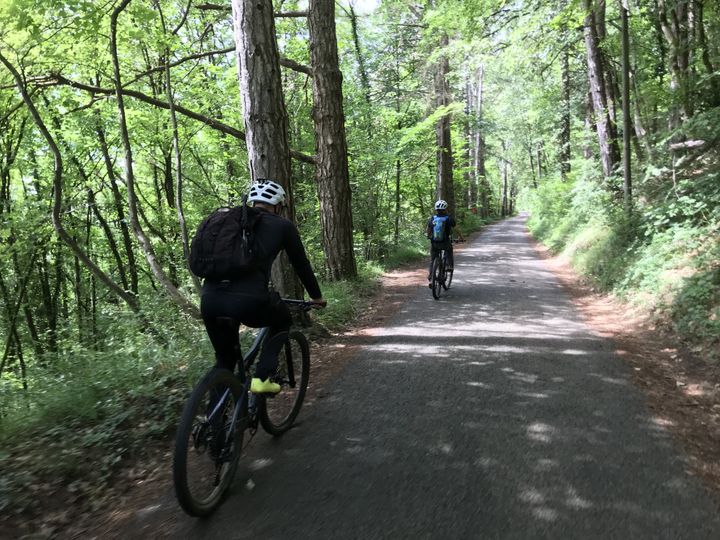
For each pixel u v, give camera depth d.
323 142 10.67
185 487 2.69
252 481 3.24
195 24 13.38
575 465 3.32
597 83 14.54
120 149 13.15
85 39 7.73
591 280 10.85
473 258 16.80
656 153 11.85
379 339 6.80
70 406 4.27
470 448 3.60
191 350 5.61
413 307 8.99
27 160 12.16
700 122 9.01
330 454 3.57
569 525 2.68
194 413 2.79
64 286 15.69
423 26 19.34
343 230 10.90
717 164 9.92
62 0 6.62
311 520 2.79
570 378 5.04
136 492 3.26
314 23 10.31
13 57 7.55
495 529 2.66
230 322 2.97
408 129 17.25
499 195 66.31
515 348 6.14
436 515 2.80
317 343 6.74
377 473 3.29
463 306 8.91
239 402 3.25
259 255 2.98
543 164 49.00
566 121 25.22
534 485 3.08
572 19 13.54
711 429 3.87
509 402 4.45
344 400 4.62
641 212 10.93
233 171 15.65
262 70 6.04
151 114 11.44
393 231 18.53
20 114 10.34
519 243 23.28
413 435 3.84
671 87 11.62
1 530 2.87
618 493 2.98
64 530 2.89
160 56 10.48
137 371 4.89
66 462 3.46
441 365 5.55
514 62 15.45
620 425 3.94
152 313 6.70
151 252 6.87
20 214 10.09
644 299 7.71
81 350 5.81
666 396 4.56
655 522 2.70
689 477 3.15
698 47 10.89
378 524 2.73
